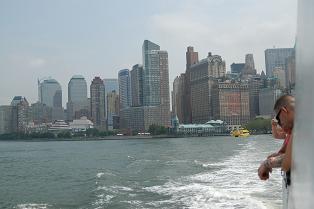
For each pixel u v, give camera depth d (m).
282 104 2.57
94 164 60.53
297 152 1.73
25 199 25.56
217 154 64.38
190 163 47.78
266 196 18.64
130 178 34.28
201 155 64.94
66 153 110.06
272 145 81.56
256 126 198.88
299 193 1.71
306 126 1.64
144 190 25.30
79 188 30.34
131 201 21.28
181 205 18.72
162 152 84.25
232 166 38.69
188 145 116.06
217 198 19.31
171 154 74.25
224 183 25.16
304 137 1.66
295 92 1.75
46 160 82.25
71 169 53.38
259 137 155.50
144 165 49.53
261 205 16.64
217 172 33.31
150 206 19.25
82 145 180.88
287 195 2.16
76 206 21.44
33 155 109.12
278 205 16.48
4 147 195.88
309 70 1.61
